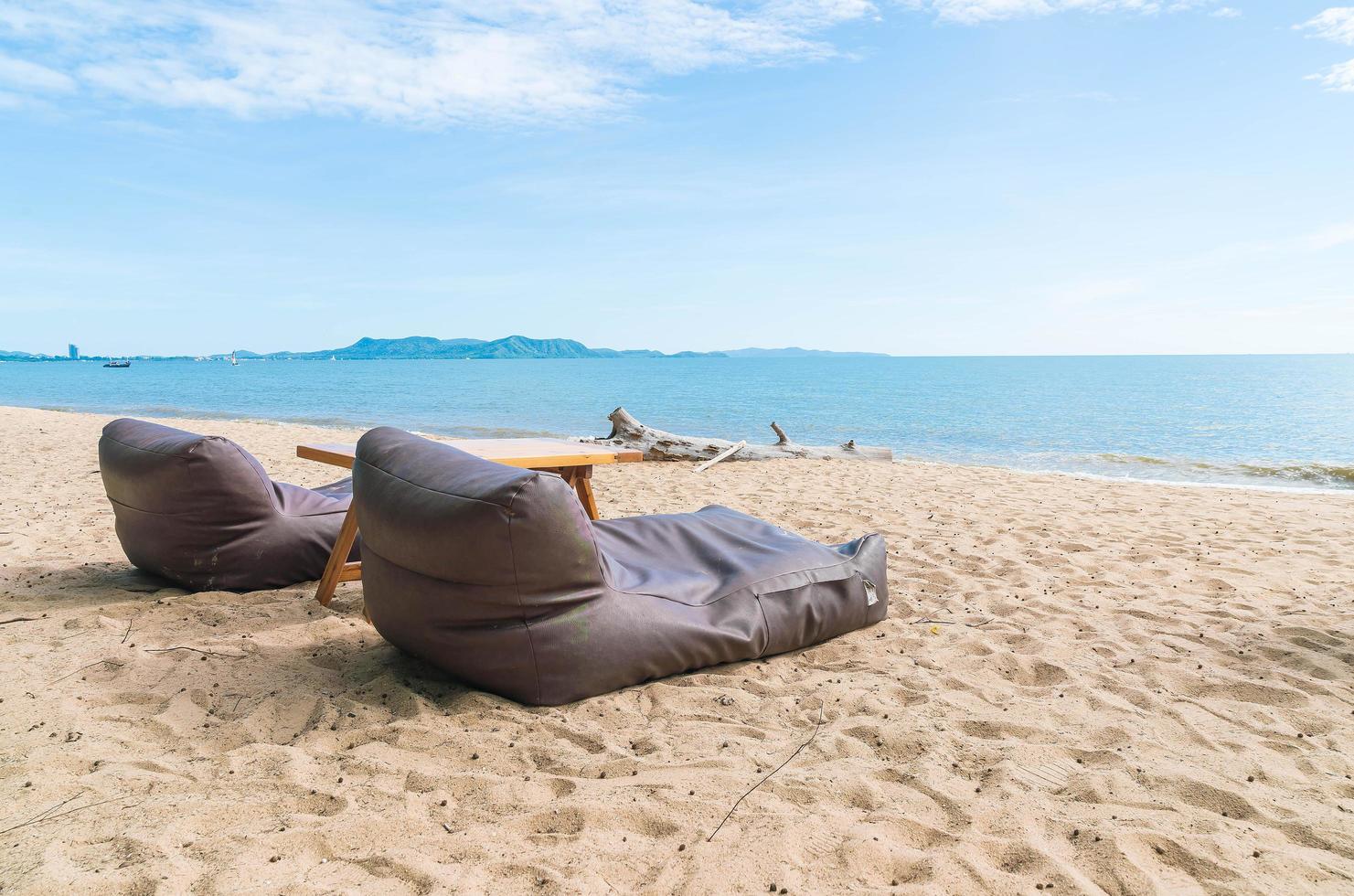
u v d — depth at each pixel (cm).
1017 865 217
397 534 313
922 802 250
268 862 207
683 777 259
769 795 249
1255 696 342
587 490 517
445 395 4588
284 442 1416
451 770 262
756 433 2219
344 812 233
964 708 323
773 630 376
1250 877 213
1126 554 596
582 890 199
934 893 200
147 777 248
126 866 201
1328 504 874
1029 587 502
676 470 1123
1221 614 450
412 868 205
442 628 313
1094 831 230
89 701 306
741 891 200
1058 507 815
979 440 2036
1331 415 2911
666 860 214
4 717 289
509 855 215
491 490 296
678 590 361
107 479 453
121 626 391
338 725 293
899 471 1142
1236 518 761
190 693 318
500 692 318
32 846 208
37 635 377
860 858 215
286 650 368
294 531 459
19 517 648
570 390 5338
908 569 545
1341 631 419
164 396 4388
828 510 772
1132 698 336
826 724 307
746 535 428
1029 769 271
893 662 376
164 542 436
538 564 304
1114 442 1981
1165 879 212
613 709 315
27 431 1430
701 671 360
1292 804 253
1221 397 4291
